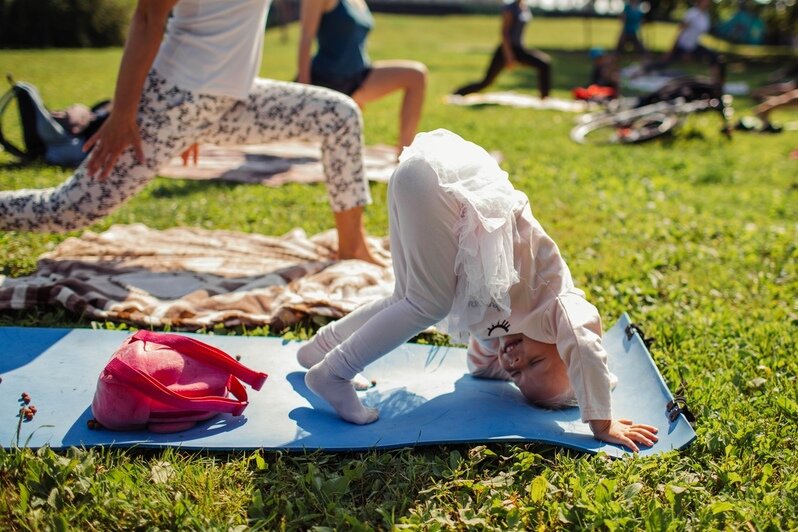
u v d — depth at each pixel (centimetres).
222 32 401
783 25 3203
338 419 305
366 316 317
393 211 290
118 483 257
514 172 813
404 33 3547
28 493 247
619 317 404
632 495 261
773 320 434
